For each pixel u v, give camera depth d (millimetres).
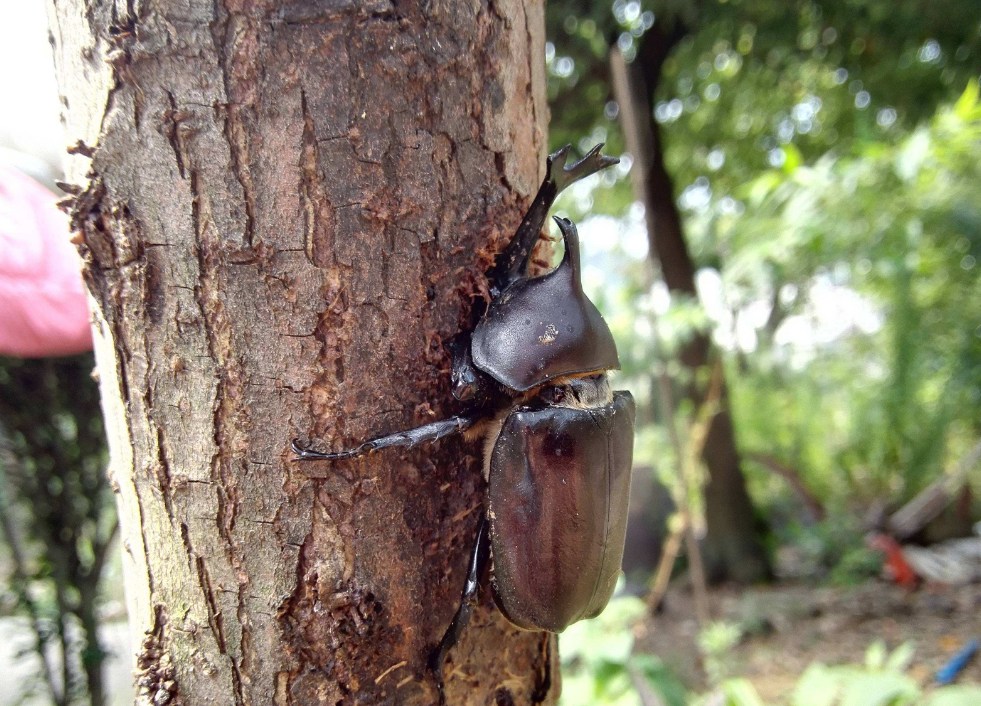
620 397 98
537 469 83
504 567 81
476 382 79
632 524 440
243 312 68
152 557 73
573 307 87
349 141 68
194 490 70
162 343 69
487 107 76
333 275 69
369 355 71
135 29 64
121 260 68
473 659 81
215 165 66
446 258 75
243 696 71
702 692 291
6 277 106
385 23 68
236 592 70
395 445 71
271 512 69
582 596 84
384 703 74
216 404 69
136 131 66
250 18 64
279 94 66
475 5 73
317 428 70
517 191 81
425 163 72
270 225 67
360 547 72
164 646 74
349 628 71
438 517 78
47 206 112
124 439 73
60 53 70
